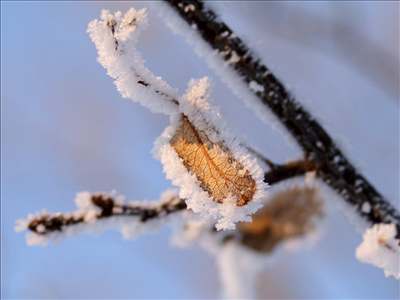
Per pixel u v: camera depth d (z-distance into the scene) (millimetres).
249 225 645
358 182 365
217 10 340
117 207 378
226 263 671
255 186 294
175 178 301
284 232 634
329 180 365
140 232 380
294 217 612
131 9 300
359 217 368
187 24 340
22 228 375
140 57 304
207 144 300
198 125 303
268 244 645
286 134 359
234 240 666
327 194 368
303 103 355
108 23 300
